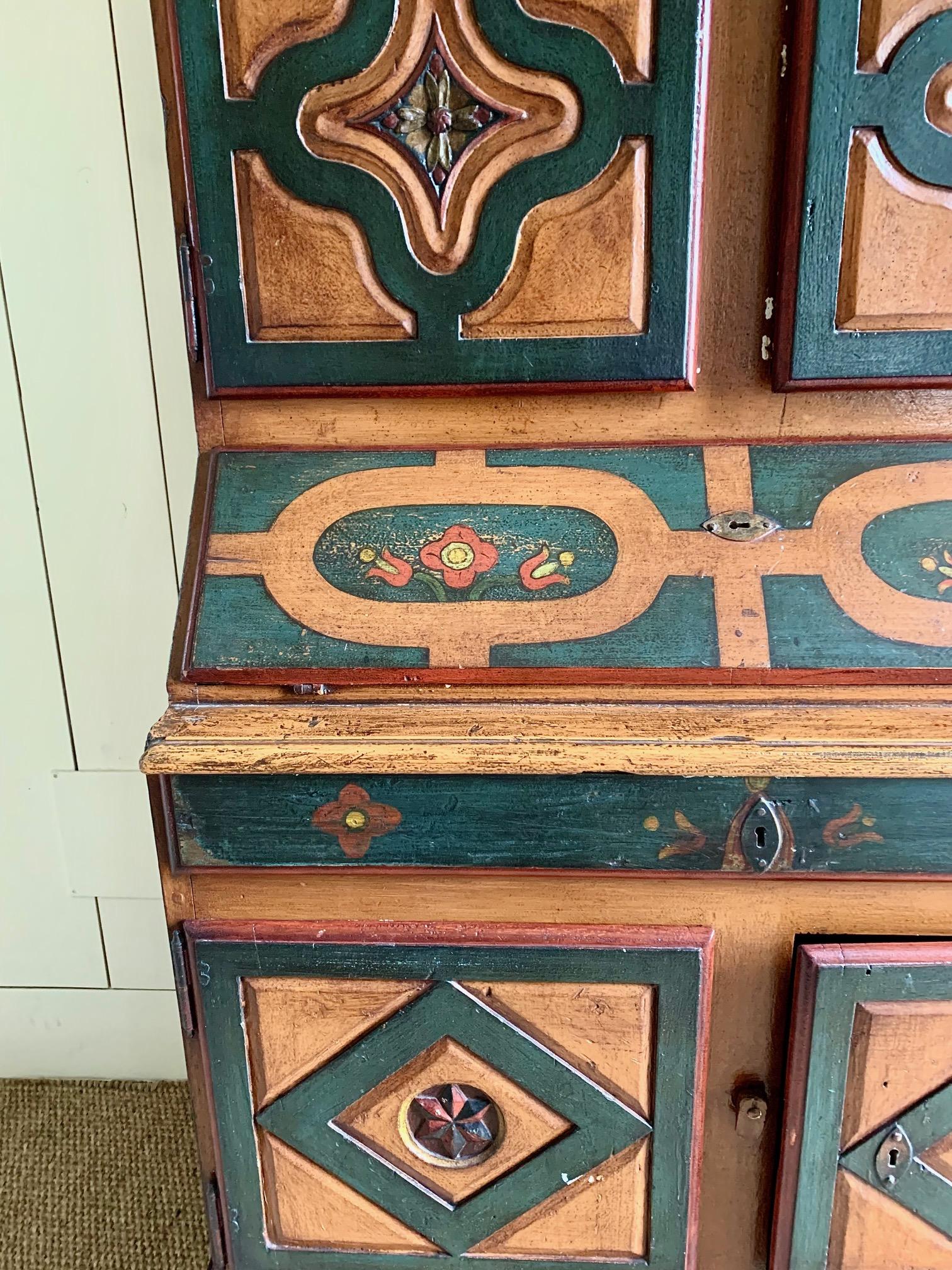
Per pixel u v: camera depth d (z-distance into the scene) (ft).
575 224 2.26
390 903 2.18
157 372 3.30
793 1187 2.29
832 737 1.97
